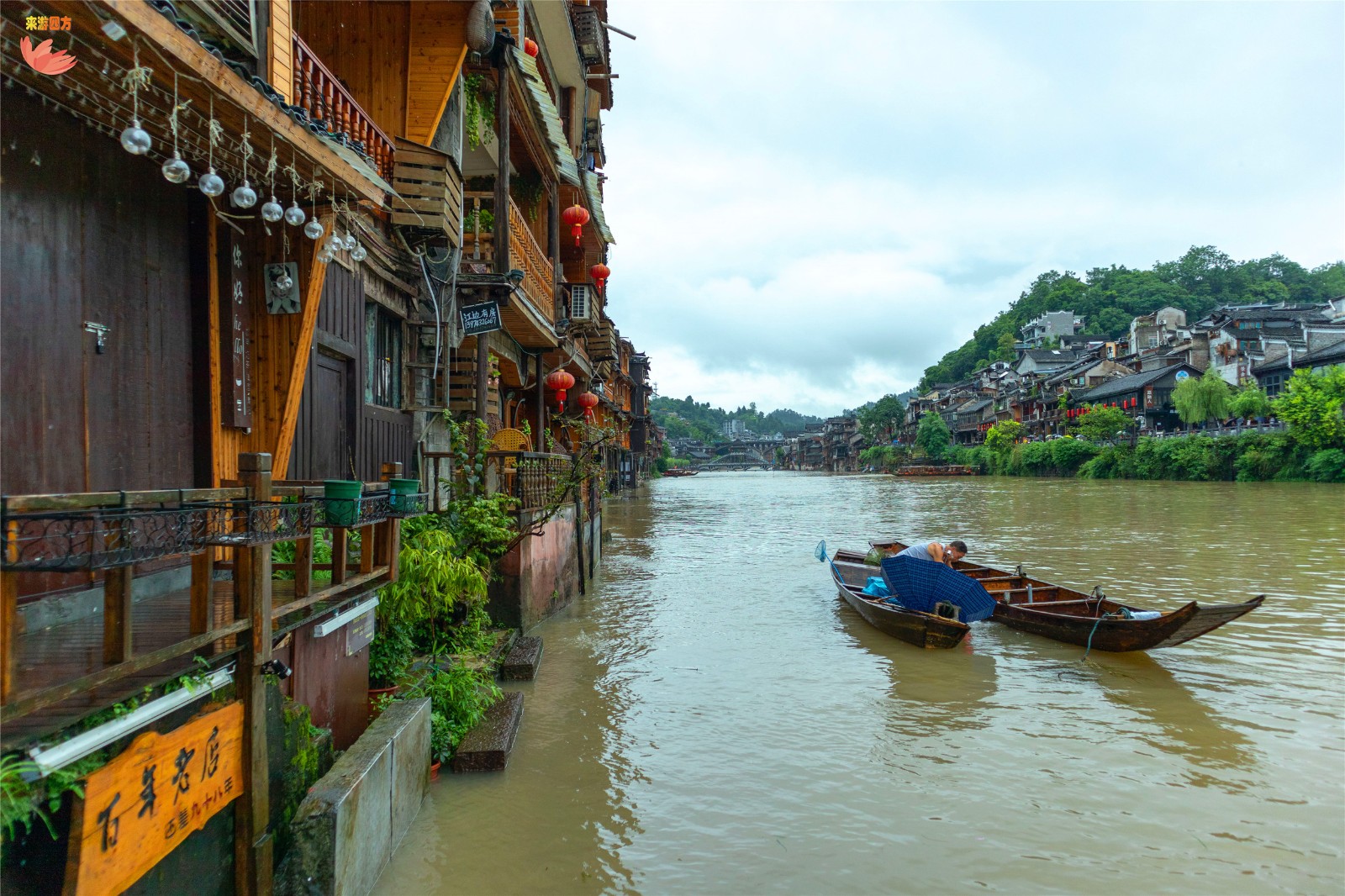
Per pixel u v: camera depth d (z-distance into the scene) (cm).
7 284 356
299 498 429
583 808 568
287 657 445
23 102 366
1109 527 2347
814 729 732
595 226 1956
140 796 284
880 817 559
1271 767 638
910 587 1023
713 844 521
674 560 1892
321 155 477
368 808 442
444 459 1031
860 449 11831
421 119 898
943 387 11606
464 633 865
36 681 268
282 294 597
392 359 897
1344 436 3809
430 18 900
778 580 1570
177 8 457
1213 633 1070
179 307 506
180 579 481
